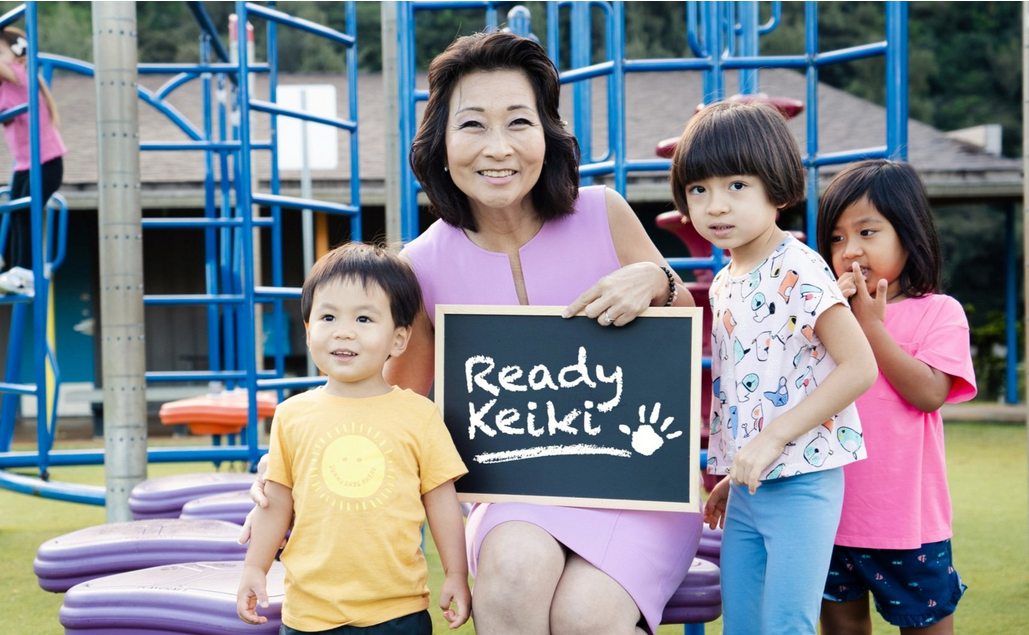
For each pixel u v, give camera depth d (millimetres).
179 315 12164
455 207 2250
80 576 2543
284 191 10992
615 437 2107
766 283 2094
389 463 1968
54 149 5152
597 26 19844
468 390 2166
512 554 1900
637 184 10883
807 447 2012
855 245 2393
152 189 10477
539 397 2145
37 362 4477
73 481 6355
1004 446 7688
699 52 3977
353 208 5195
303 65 22734
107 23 3578
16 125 5148
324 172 11719
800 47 24844
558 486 2107
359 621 1895
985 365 12727
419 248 2309
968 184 11383
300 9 22469
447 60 2119
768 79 16250
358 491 1940
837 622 2432
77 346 11883
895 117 3713
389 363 2320
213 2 22031
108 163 3598
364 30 22516
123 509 3605
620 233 2291
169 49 21312
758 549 2096
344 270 2023
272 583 2215
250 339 4418
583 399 2129
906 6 3684
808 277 2029
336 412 2018
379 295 2018
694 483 2057
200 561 2527
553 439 2129
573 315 2145
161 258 12117
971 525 4605
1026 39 3523
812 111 4070
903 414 2275
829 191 2463
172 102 14477
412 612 1946
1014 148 25250
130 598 2156
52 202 5590
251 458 4441
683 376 2094
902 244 2357
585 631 1863
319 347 2014
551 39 4570
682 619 2225
